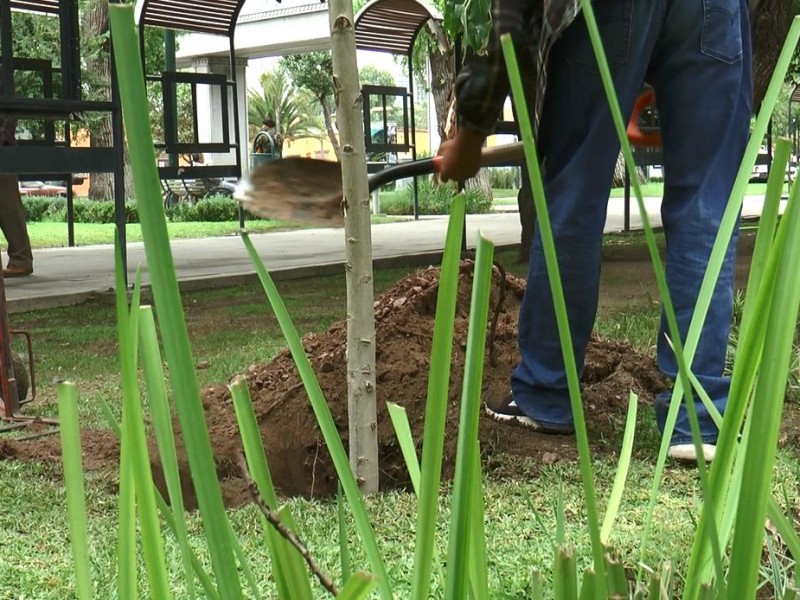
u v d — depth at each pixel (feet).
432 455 2.30
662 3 9.65
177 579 6.59
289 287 29.37
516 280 15.08
